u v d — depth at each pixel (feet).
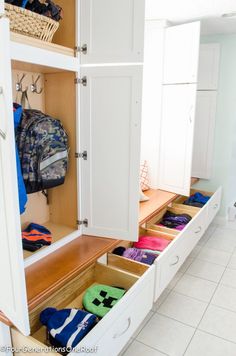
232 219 12.43
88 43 5.55
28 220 6.29
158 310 7.04
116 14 5.34
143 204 8.77
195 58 8.64
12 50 4.26
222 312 7.02
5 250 3.82
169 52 9.23
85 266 5.36
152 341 6.11
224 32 10.44
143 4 5.20
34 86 5.87
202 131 11.66
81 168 6.11
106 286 5.70
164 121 9.75
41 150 5.31
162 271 6.27
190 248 8.38
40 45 4.76
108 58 5.52
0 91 3.28
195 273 8.66
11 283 3.85
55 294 4.89
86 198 6.26
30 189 5.38
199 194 11.16
